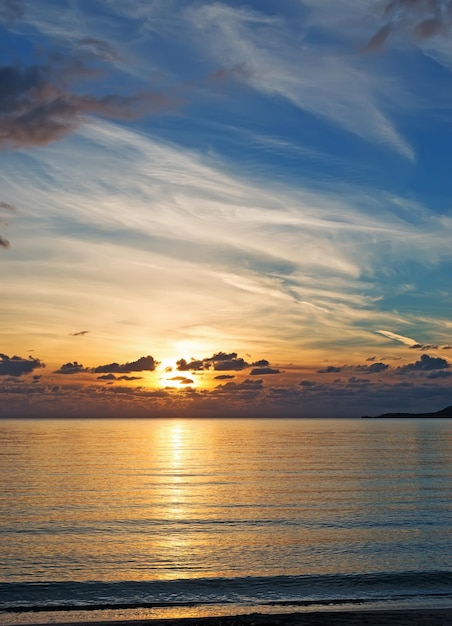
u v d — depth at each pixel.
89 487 60.12
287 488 59.72
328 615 21.31
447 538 35.72
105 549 32.81
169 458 102.56
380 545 33.78
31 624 20.84
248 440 178.50
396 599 24.17
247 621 20.58
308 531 37.88
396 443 156.50
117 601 24.03
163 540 35.19
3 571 28.34
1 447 132.75
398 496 53.72
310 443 158.50
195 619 20.78
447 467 84.31
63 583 26.44
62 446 139.00
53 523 40.34
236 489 59.06
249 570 28.66
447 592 25.19
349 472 76.50
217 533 37.28
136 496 53.84
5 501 50.22
